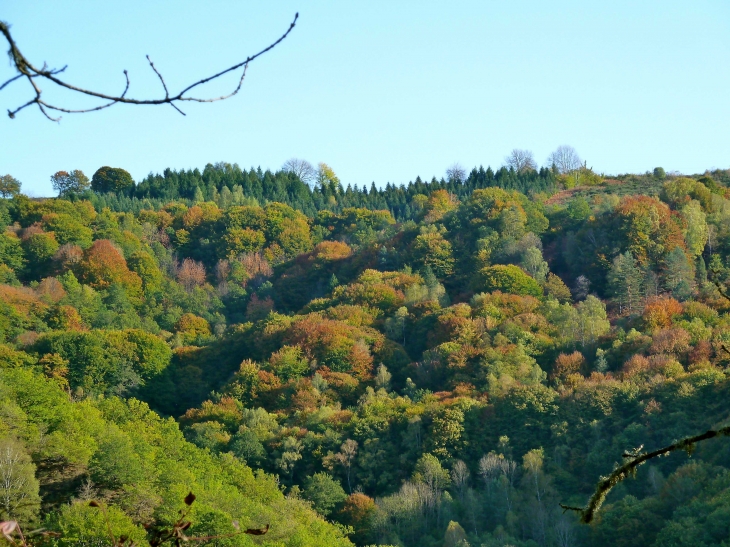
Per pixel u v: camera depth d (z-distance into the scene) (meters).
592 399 79.75
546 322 104.44
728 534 51.62
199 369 108.19
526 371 91.38
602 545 60.97
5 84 5.34
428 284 124.94
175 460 65.06
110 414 73.12
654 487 65.94
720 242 129.62
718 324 96.81
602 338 97.69
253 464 81.25
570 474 72.25
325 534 61.31
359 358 102.00
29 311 120.31
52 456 54.41
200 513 49.47
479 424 81.75
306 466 81.12
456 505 70.00
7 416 56.66
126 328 117.81
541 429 79.62
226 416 90.94
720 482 60.50
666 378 81.19
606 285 121.62
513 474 73.06
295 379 99.00
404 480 75.25
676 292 112.56
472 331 102.44
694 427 72.56
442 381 96.50
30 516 45.84
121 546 6.89
